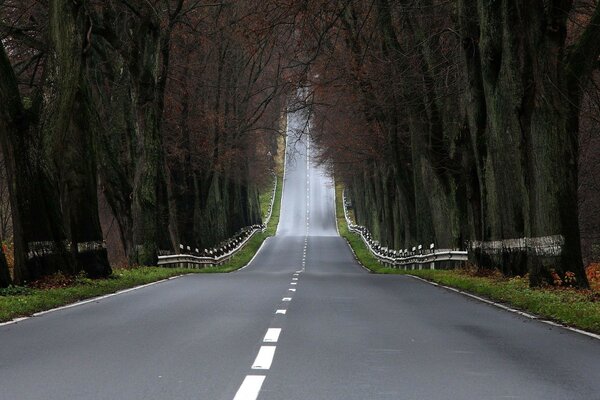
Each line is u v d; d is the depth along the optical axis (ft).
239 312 101.09
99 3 216.74
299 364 59.77
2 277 128.77
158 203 250.37
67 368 58.03
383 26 220.43
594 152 259.60
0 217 395.14
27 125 146.30
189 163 319.47
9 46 216.13
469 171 199.62
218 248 424.05
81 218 166.71
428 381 52.95
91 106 171.94
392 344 71.46
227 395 47.80
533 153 132.87
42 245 146.92
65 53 149.59
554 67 128.57
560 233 131.23
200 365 59.26
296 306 110.11
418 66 216.13
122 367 58.39
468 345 71.61
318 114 344.69
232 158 366.22
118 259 325.21
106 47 250.16
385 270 293.43
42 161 147.54
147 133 236.02
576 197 131.85
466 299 128.06
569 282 130.11
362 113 296.30
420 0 206.80
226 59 331.57
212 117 317.63
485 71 158.10
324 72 241.96
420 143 238.07
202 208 350.84
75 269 159.22
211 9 284.20
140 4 223.71
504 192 165.99
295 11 168.14
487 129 168.86
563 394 48.78
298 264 421.18
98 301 123.24
